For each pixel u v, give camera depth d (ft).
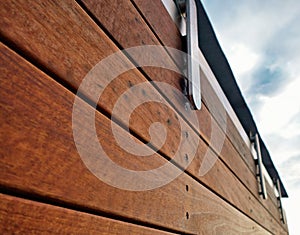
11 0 1.19
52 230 1.19
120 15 2.19
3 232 0.99
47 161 1.23
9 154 1.06
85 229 1.39
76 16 1.63
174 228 2.44
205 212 3.38
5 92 1.08
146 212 2.02
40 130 1.22
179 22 3.81
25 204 1.09
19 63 1.17
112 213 1.64
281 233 13.66
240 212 5.56
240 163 6.61
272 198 12.29
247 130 8.87
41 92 1.26
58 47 1.44
